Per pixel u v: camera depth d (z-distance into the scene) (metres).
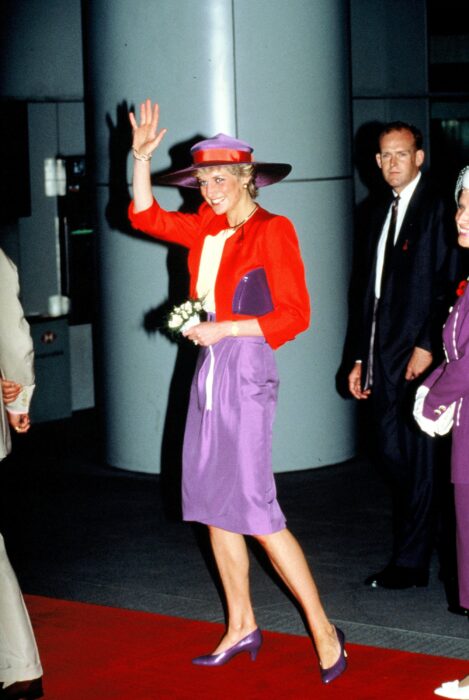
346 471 7.57
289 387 7.48
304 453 7.58
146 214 4.48
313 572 5.57
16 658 3.93
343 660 4.21
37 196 9.00
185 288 7.31
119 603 5.16
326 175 7.44
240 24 7.06
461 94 11.23
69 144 9.17
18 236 8.89
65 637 4.71
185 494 4.27
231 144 4.23
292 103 7.23
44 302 9.20
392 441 5.23
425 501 5.23
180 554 5.93
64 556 5.93
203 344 4.14
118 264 7.53
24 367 4.12
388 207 5.25
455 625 4.79
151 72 7.18
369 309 5.29
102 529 6.42
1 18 8.59
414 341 5.11
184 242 4.55
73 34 9.10
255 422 4.14
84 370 9.66
